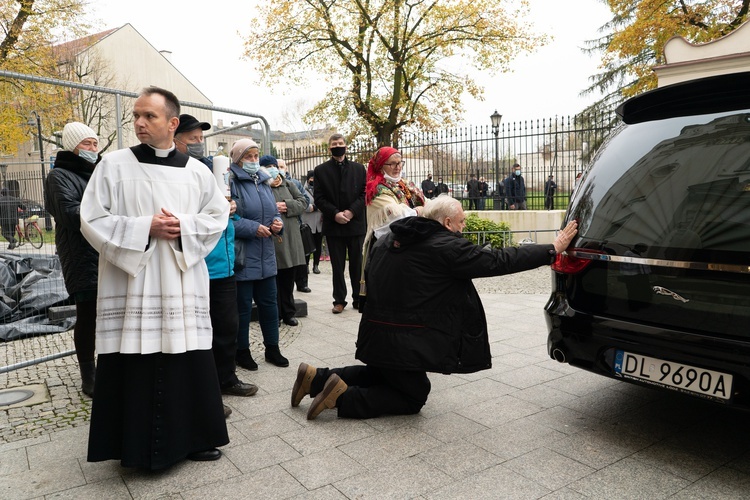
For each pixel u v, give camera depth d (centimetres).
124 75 3556
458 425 314
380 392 323
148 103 255
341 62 1753
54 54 2214
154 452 252
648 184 276
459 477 254
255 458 275
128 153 260
